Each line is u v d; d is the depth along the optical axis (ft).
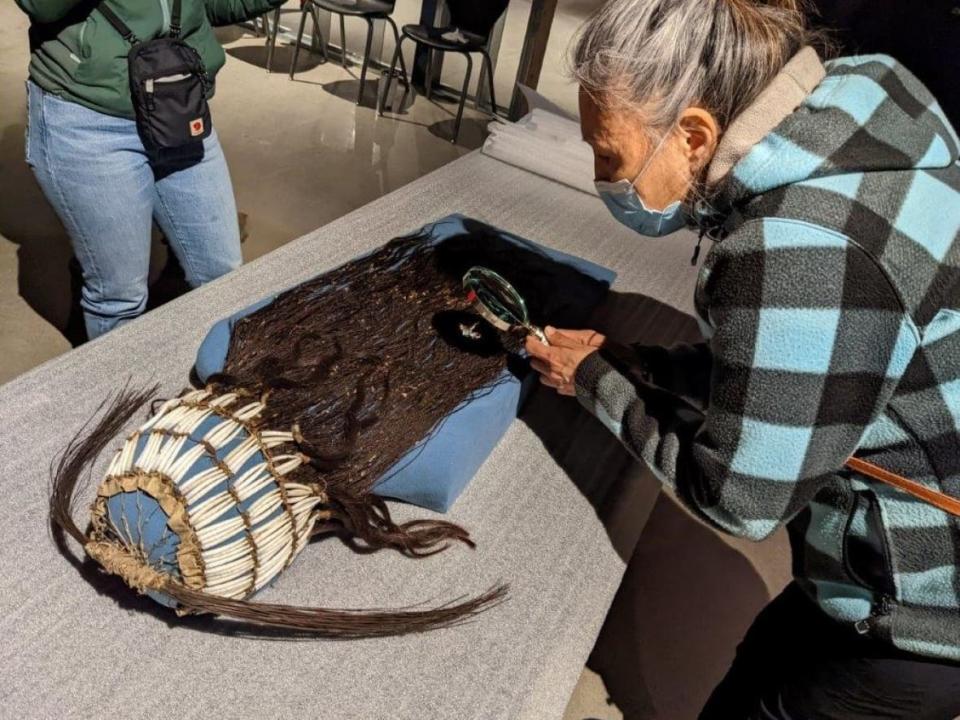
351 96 13.01
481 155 7.32
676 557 6.32
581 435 4.37
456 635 3.18
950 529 2.55
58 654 2.80
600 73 2.57
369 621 3.02
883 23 4.75
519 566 3.54
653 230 3.14
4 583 2.99
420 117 12.79
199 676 2.83
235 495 2.77
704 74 2.46
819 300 2.18
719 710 3.75
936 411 2.41
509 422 4.26
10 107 10.37
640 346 3.97
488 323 4.29
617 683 5.34
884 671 2.94
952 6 4.54
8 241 8.05
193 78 4.74
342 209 9.84
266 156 10.66
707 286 2.48
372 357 3.82
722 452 2.50
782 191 2.33
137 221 5.12
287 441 3.08
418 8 13.69
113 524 2.79
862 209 2.24
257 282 4.88
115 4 4.40
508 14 13.26
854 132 2.33
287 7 14.38
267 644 2.99
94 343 4.16
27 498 3.30
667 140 2.61
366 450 3.37
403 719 2.84
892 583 2.71
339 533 3.47
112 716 2.65
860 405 2.32
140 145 4.91
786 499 2.49
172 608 2.96
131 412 3.66
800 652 3.30
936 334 2.32
